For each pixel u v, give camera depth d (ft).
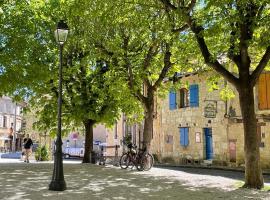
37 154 112.16
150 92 72.95
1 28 65.21
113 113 86.07
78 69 82.74
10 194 38.32
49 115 87.10
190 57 65.57
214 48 53.78
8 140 247.09
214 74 70.38
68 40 74.84
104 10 51.24
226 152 98.68
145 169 70.38
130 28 67.46
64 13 72.59
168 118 119.75
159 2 53.78
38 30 69.72
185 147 112.27
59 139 42.93
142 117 89.25
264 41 42.60
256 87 90.89
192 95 109.91
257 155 47.01
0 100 244.01
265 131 89.04
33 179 52.39
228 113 97.81
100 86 84.33
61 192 40.47
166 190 43.62
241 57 47.96
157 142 123.75
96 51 71.97
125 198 37.40
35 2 71.36
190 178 57.88
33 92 83.56
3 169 68.95
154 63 73.31
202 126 106.63
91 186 46.09
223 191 43.37
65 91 86.02
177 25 60.13
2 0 66.23
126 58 70.90
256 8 44.09
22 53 65.77
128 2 50.93
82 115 84.69
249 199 37.81
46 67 70.18
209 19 44.37
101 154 89.76
